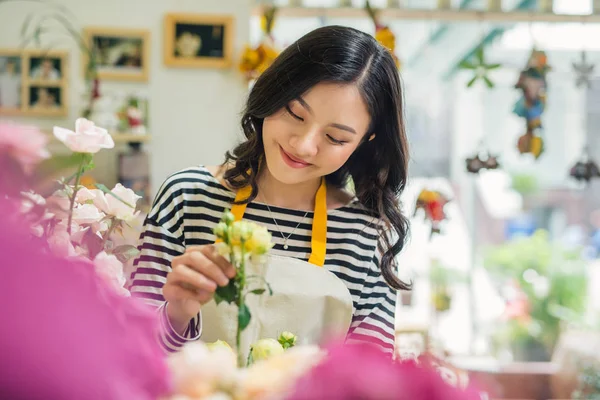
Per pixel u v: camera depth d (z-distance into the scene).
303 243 1.77
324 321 1.63
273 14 3.83
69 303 0.70
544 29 4.22
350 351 0.72
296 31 4.39
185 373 0.76
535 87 3.77
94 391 0.68
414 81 5.56
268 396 0.75
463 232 5.70
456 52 5.20
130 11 4.23
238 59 4.23
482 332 5.07
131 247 1.28
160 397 0.76
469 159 3.80
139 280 1.65
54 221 1.07
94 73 3.54
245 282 1.09
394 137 1.73
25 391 0.65
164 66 4.24
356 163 1.82
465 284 5.34
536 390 3.54
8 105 4.21
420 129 5.68
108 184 4.17
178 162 4.23
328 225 1.78
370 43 1.60
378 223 1.82
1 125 0.91
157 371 0.76
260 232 1.05
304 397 0.69
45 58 4.20
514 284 5.29
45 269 0.71
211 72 4.25
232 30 4.22
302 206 1.81
